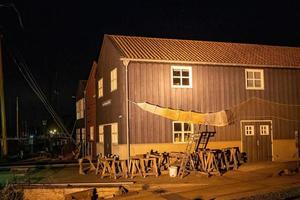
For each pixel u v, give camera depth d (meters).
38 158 38.22
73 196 16.30
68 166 25.84
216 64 22.84
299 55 27.23
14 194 16.67
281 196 13.23
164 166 20.56
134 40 24.69
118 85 22.23
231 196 14.12
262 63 24.12
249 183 16.64
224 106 23.11
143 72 21.50
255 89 24.06
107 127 25.09
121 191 16.31
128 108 21.06
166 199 14.34
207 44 26.27
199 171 19.47
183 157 19.27
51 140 54.25
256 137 23.80
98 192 16.95
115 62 22.97
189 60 22.14
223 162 21.28
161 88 21.80
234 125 23.28
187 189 16.09
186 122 22.02
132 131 21.08
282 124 24.55
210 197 14.20
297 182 16.30
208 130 22.58
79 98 38.84
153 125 21.45
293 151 24.53
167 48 23.78
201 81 22.73
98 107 28.48
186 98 22.28
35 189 17.14
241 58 24.30
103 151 26.34
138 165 19.56
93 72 30.69
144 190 16.47
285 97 24.81
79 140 38.81
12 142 47.09
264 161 23.77
